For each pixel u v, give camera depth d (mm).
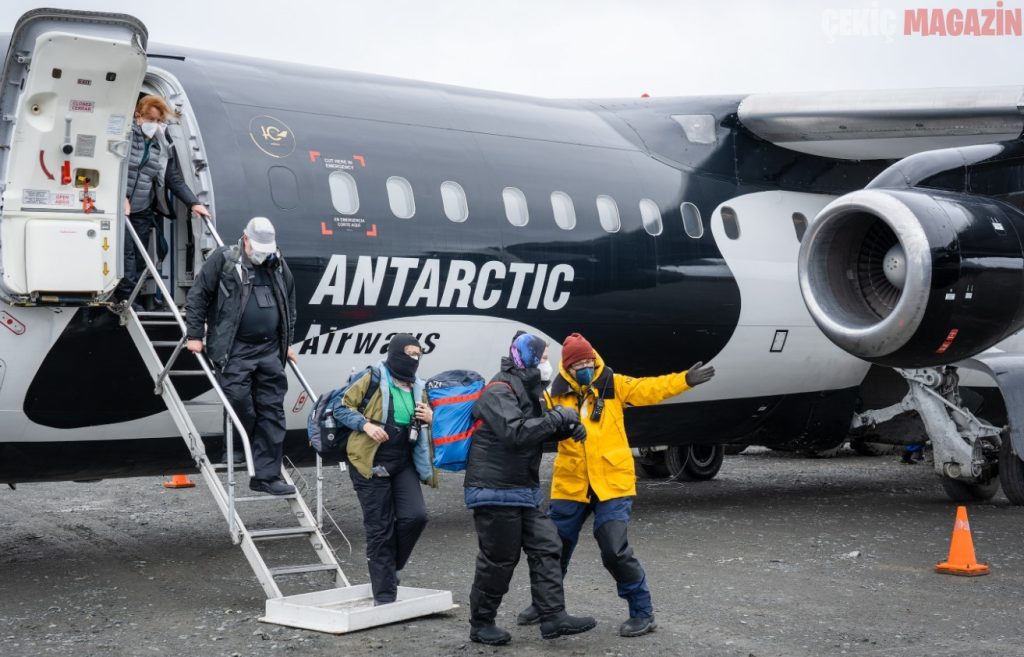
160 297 8438
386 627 6617
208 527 10516
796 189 12211
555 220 10102
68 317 7617
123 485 13609
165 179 7992
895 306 10039
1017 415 11367
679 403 11406
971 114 10578
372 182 9086
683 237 11023
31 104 6941
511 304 9742
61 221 7191
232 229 8266
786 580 8008
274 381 7312
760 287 11500
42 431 7820
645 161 11172
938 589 7727
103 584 7934
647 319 10727
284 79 9383
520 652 6074
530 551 6156
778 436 12680
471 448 6059
